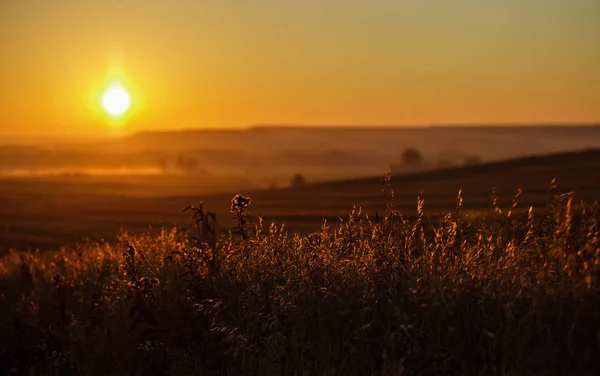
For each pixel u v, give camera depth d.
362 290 6.78
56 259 16.78
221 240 9.29
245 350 6.99
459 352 5.66
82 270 13.13
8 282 13.31
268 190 101.69
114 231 50.03
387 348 6.09
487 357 5.66
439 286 6.12
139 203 95.38
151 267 9.70
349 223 8.08
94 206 92.81
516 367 5.38
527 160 102.44
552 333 5.54
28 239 47.19
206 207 76.62
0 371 8.48
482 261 6.85
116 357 7.65
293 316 6.95
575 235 6.69
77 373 7.82
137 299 8.38
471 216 12.38
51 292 10.90
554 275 5.97
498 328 5.68
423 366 5.70
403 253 7.26
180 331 7.80
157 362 7.77
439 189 75.44
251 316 7.25
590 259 6.06
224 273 8.41
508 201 53.34
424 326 5.95
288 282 7.18
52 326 9.45
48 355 8.59
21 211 84.56
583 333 5.44
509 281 6.15
